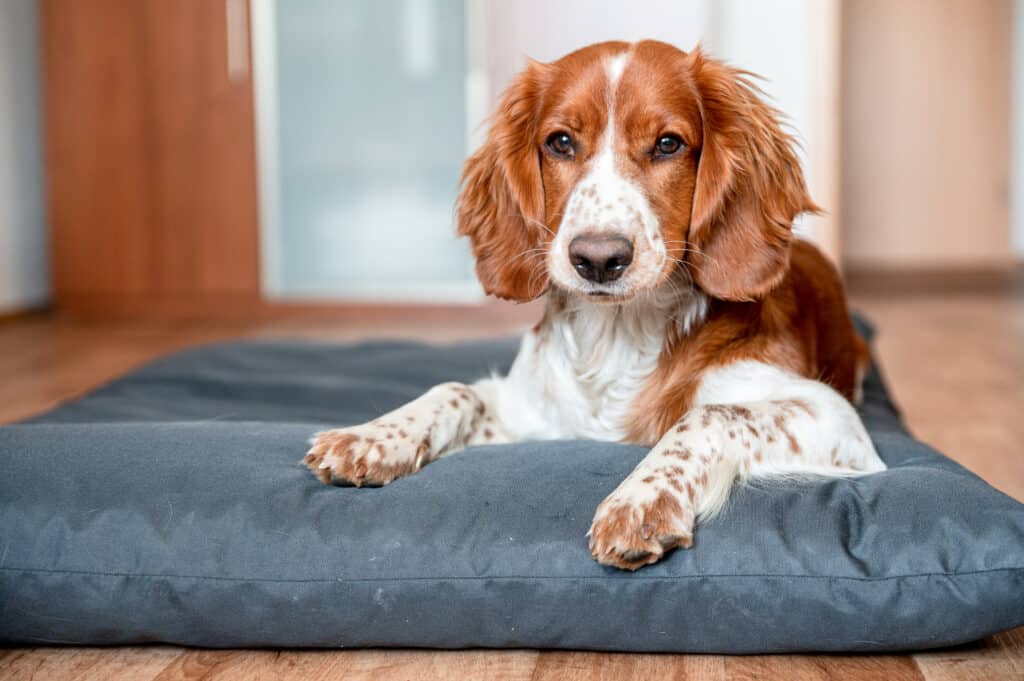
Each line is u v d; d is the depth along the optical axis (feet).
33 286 23.44
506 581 6.31
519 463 7.10
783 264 7.77
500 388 8.71
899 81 30.45
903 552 6.23
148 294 22.79
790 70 19.11
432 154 21.83
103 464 6.98
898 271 30.66
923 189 30.71
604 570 6.29
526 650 6.64
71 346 18.94
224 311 22.72
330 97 21.86
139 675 6.41
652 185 7.41
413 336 19.89
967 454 11.27
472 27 21.34
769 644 6.31
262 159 22.12
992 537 6.19
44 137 23.67
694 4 20.20
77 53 22.27
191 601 6.46
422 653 6.63
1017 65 30.09
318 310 22.48
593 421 8.15
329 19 21.66
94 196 22.66
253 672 6.42
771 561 6.24
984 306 24.07
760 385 7.71
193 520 6.60
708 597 6.23
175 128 22.24
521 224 8.10
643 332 7.95
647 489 6.38
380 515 6.59
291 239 22.38
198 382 11.25
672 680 6.20
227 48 21.90
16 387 15.21
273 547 6.49
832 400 7.54
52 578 6.51
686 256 7.67
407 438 7.25
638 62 7.50
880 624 6.17
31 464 6.98
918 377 15.98
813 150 18.99
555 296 8.27
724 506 6.58
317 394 10.87
